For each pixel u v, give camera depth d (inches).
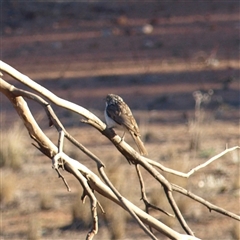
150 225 331.3
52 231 786.8
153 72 1695.4
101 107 1401.3
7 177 913.5
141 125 1249.4
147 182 932.0
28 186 942.4
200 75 1647.4
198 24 2225.6
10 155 1032.8
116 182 886.4
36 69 1775.3
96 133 1211.9
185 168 959.6
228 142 1133.1
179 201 835.4
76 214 809.5
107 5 2539.4
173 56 1854.1
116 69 1740.9
